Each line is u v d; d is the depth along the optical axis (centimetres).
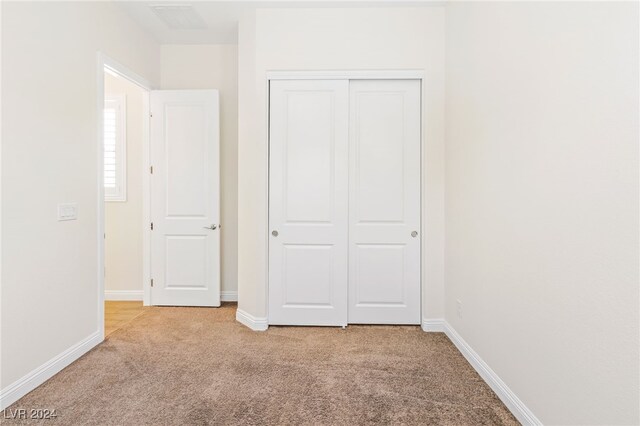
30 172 210
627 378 117
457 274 271
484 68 222
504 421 183
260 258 309
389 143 313
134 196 395
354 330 307
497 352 207
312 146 312
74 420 182
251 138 311
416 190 313
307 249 315
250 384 218
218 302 375
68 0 241
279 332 303
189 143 371
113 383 219
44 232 221
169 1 298
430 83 302
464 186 256
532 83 169
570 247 143
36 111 214
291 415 188
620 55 119
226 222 390
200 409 192
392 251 316
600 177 128
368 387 215
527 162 174
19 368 203
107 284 397
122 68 312
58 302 233
